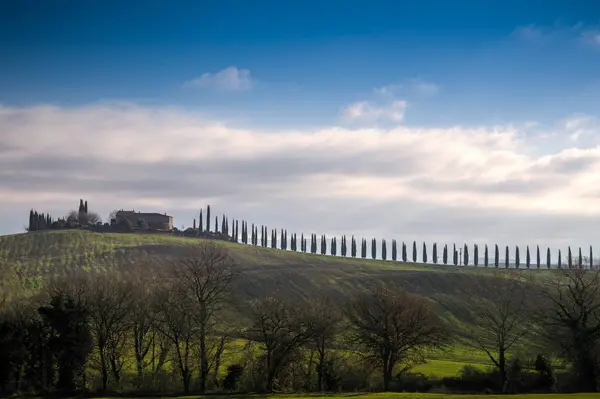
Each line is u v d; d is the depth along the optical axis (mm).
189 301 89938
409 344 90562
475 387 86500
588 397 70312
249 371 86938
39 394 80312
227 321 96750
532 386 85312
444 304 177000
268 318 86062
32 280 193250
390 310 89312
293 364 89188
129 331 95000
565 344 88125
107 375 87750
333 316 91938
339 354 92938
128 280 104750
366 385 88938
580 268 94875
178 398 75750
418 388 86250
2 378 82312
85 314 85750
